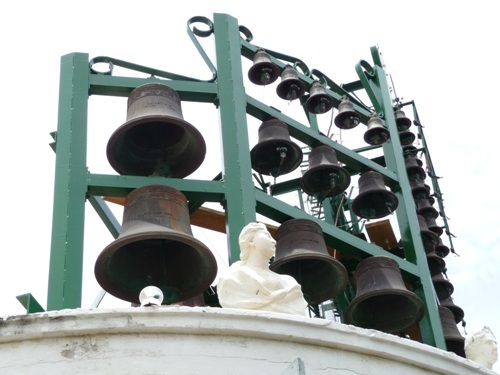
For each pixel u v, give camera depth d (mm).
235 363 10727
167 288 13828
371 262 15766
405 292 15320
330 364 11109
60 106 15617
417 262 17078
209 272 13695
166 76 16594
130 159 15266
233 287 11812
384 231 18375
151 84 15492
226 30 17312
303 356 11023
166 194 14055
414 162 20375
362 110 19062
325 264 15156
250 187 15328
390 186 18312
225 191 15180
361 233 18750
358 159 17828
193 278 13867
